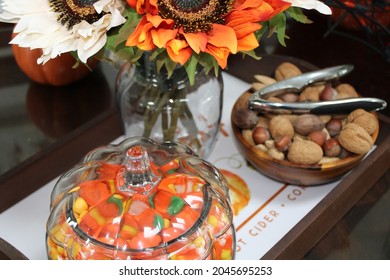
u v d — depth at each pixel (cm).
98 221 71
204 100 88
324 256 86
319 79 94
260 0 70
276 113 90
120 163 78
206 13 71
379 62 115
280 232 86
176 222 71
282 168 87
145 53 81
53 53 70
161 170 76
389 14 111
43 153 93
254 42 70
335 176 88
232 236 77
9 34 117
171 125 87
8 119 105
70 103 108
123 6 71
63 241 73
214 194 76
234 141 95
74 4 73
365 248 87
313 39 119
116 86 90
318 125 88
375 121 90
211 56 72
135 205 72
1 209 88
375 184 94
